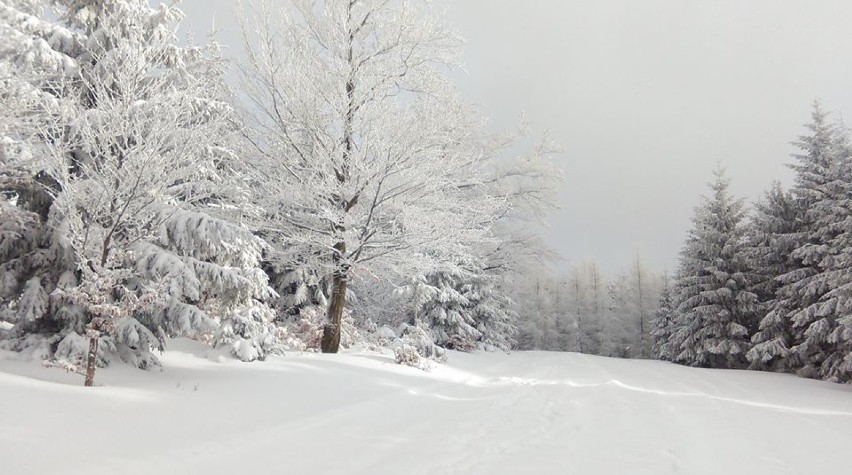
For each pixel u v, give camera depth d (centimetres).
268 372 985
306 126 1349
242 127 1348
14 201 941
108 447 487
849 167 2009
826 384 1677
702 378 1655
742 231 2625
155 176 790
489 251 2625
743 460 538
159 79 957
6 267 849
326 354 1326
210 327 897
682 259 2936
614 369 1859
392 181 1318
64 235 820
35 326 866
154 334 935
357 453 578
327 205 1368
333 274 1423
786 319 2188
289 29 1379
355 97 1363
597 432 688
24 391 593
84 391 650
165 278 819
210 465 493
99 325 705
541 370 1725
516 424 762
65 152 831
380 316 2412
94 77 878
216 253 966
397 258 1402
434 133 1356
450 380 1299
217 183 1036
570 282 5884
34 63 878
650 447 595
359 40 1415
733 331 2438
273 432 627
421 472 509
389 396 948
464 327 2442
